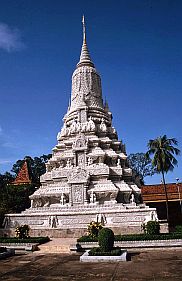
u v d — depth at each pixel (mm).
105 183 35969
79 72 46531
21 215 33750
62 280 14859
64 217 32438
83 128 41219
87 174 35594
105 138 41281
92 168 37156
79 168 36906
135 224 30500
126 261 19844
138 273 15867
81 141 39125
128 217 30953
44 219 32875
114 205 33406
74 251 25250
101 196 35188
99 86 47094
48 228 32094
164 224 29906
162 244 25000
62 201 35281
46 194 36375
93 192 34938
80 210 33125
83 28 50812
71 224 31953
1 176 78438
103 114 44688
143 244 25125
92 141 39906
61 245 26469
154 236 25500
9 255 24406
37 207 36188
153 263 18828
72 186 35469
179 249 24734
